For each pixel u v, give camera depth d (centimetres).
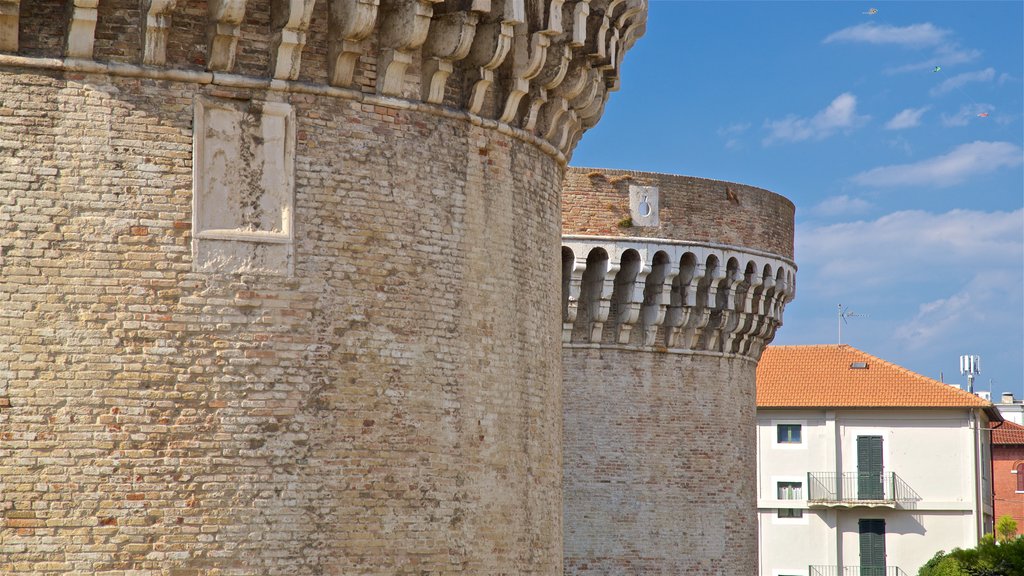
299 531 2425
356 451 2484
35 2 2362
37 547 2300
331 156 2511
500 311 2741
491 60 2659
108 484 2331
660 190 5131
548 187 2955
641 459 5112
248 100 2458
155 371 2366
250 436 2406
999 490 11194
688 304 5159
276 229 2459
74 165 2359
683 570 5138
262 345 2428
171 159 2402
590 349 5081
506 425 2741
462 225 2669
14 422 2308
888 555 9138
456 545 2598
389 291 2545
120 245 2369
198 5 2427
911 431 9200
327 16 2516
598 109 3081
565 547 5000
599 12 2919
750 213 5353
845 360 9538
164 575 2339
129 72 2384
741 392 5438
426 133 2625
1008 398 13862
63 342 2334
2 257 2322
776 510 9269
